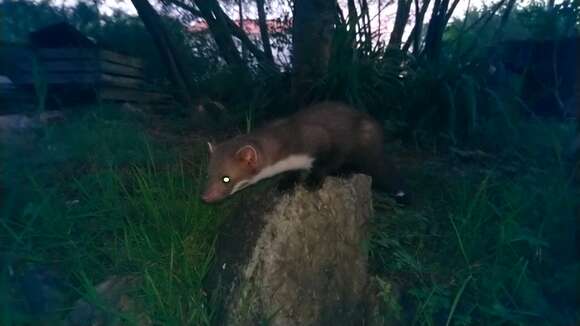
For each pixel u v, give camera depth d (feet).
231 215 2.40
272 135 2.31
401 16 5.14
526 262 2.33
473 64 4.16
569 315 2.30
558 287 2.40
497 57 4.66
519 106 4.34
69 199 2.86
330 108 2.50
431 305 2.23
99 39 5.70
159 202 2.57
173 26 5.96
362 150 2.49
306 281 2.15
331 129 2.37
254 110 4.28
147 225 2.47
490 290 2.35
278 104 4.29
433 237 2.73
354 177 2.38
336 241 2.24
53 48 4.81
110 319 2.07
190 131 4.20
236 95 4.76
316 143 2.30
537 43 4.67
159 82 5.74
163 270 2.24
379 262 2.53
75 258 2.35
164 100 5.42
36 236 2.48
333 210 2.24
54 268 2.39
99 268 2.37
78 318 2.13
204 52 5.96
